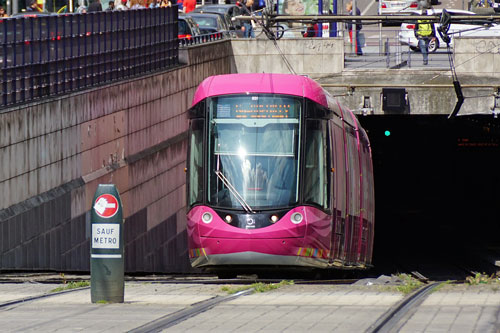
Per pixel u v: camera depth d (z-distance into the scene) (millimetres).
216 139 50438
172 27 76188
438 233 122312
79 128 57500
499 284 37031
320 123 51250
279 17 76625
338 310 28375
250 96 50750
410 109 92375
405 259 102625
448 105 92188
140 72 68938
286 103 50625
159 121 71625
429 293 33062
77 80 58500
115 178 62750
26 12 76438
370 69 92375
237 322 25750
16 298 33719
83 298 33375
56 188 54344
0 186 47969
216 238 49062
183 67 77000
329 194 51562
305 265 49656
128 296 34344
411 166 157875
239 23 107062
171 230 74125
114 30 64000
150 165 69375
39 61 53531
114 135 63094
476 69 91875
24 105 50500
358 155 63438
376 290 35469
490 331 23156
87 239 58562
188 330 24203
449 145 152375
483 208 149500
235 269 50125
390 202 160875
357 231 61969
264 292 35281
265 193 49406
